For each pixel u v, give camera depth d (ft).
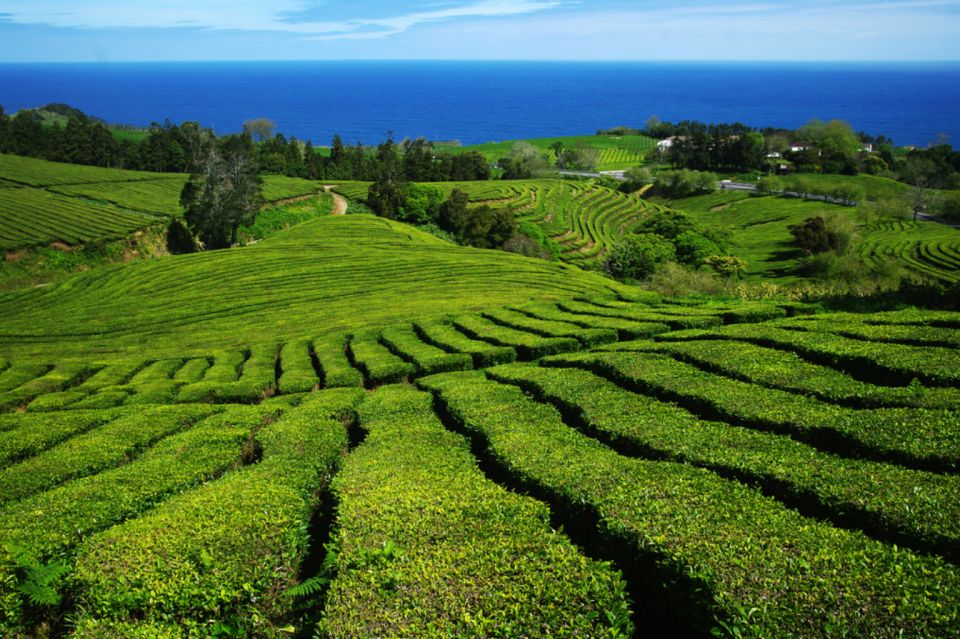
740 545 32.48
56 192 339.98
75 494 50.19
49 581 35.99
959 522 32.65
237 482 50.14
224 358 119.34
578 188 483.92
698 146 605.31
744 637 25.88
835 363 66.03
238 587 34.53
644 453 51.57
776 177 509.35
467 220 314.55
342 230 295.69
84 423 76.95
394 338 114.83
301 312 155.94
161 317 159.12
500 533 36.83
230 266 214.90
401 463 52.37
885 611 25.99
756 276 278.87
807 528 34.06
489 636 27.99
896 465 42.39
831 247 293.64
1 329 153.48
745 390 60.95
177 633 32.01
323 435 64.03
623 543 35.76
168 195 363.56
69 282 208.44
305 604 35.24
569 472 45.78
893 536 33.96
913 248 290.76
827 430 48.80
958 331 69.56
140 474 54.85
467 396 72.54
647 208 462.19
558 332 101.04
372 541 36.70
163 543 38.19
